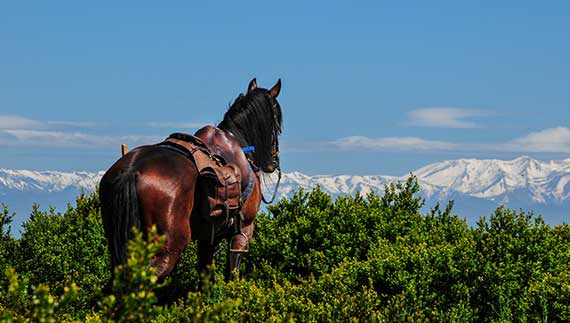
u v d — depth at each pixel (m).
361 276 13.33
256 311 11.10
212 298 12.30
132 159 11.59
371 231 17.66
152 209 11.27
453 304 12.73
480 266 13.21
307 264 16.84
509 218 15.93
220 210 12.27
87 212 18.03
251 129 14.14
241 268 16.72
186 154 12.12
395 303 11.52
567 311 12.32
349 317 10.80
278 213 18.25
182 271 15.75
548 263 14.60
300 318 11.02
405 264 13.33
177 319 10.45
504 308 12.82
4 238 15.56
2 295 10.15
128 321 6.09
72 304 13.39
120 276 6.24
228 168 12.60
